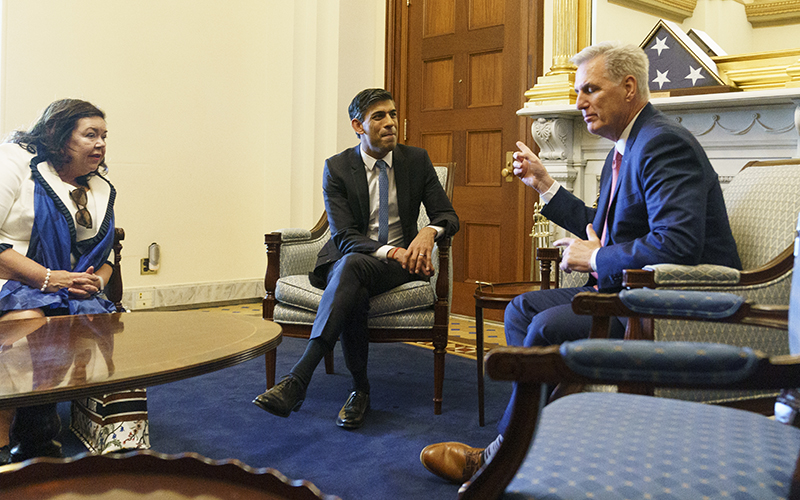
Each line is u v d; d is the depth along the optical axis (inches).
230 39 199.8
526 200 165.5
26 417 62.2
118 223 179.6
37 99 164.1
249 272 208.4
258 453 83.1
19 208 89.8
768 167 79.8
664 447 36.2
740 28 117.8
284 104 203.2
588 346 29.8
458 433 91.5
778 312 47.2
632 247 68.8
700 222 66.3
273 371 106.3
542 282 90.7
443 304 99.7
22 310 83.5
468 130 178.7
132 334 67.8
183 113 190.9
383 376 122.2
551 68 143.0
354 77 201.5
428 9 187.6
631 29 131.6
